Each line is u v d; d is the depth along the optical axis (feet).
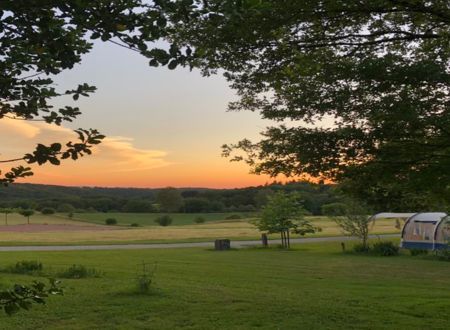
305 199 113.50
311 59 21.77
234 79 23.54
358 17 20.94
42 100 8.67
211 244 123.44
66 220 268.00
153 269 54.24
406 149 21.22
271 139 23.72
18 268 49.78
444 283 47.01
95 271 49.62
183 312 29.12
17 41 7.86
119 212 322.34
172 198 332.60
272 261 71.92
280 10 18.72
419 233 99.50
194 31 17.57
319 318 27.91
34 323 25.99
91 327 25.36
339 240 136.26
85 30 7.73
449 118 19.39
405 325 26.40
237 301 32.89
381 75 20.01
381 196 25.16
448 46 22.21
